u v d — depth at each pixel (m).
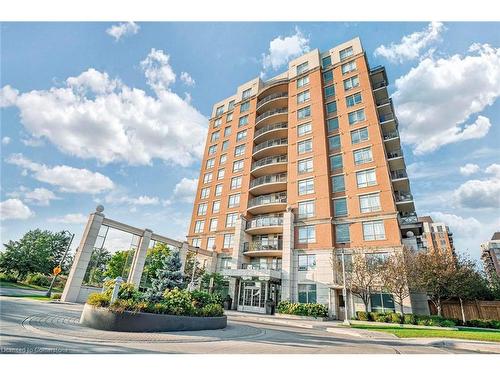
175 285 12.35
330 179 29.38
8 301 13.84
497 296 25.19
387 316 19.89
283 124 36.44
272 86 39.22
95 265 19.70
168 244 26.64
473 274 23.28
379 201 25.47
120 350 5.86
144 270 25.64
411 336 12.31
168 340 7.77
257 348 7.52
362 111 30.14
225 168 40.31
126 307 8.99
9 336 6.19
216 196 39.53
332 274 24.98
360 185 27.14
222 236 35.38
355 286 21.19
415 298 23.02
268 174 36.31
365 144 28.44
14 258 40.16
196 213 40.56
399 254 21.08
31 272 41.69
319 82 34.53
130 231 22.33
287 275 26.89
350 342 10.37
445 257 22.02
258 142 39.19
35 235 45.41
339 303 24.20
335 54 35.62
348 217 26.55
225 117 45.59
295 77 37.38
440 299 22.95
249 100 42.97
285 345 8.48
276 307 26.70
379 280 20.86
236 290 28.69
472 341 10.88
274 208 32.62
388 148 30.72
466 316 23.31
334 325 18.16
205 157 44.72
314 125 32.56
